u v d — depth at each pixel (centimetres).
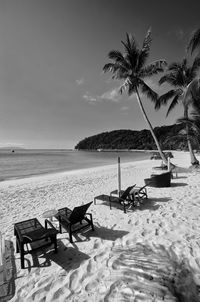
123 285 262
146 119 1578
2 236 466
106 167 2317
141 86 1648
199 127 1426
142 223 481
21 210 698
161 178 865
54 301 253
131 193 662
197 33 793
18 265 341
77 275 299
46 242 387
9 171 2186
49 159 4516
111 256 338
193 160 1545
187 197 685
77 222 446
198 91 1038
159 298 234
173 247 349
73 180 1341
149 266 292
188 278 262
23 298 263
